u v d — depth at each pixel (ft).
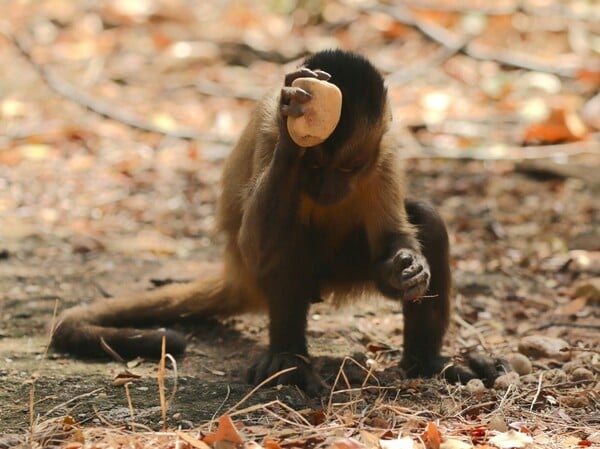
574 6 82.53
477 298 42.73
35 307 40.45
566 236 50.24
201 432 27.04
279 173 29.99
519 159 58.95
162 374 28.14
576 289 42.88
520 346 35.78
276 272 32.40
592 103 66.33
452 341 37.93
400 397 31.07
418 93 70.23
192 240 51.06
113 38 78.74
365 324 39.47
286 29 80.89
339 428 27.27
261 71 74.74
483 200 54.85
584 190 55.83
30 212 53.93
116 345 35.04
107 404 30.07
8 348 35.81
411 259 30.19
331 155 30.22
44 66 73.92
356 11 81.92
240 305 38.19
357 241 34.86
